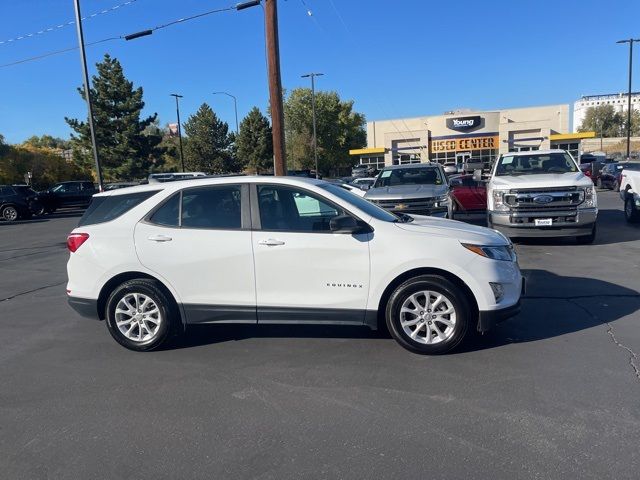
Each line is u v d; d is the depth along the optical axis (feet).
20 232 64.28
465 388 13.87
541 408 12.59
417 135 183.01
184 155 236.02
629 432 11.37
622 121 352.08
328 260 16.34
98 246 17.62
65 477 10.61
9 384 15.43
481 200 52.65
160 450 11.48
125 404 13.82
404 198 37.01
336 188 18.26
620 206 62.44
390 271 16.06
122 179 146.41
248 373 15.52
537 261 30.55
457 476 10.06
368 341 17.74
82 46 72.43
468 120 177.06
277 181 17.30
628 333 17.51
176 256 17.15
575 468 10.16
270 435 11.91
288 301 16.69
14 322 22.16
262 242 16.67
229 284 16.97
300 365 15.94
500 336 17.70
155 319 17.56
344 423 12.31
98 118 142.61
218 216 17.33
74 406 13.82
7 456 11.46
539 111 172.86
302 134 229.25
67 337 19.79
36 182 142.72
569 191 33.58
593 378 14.14
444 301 15.96
